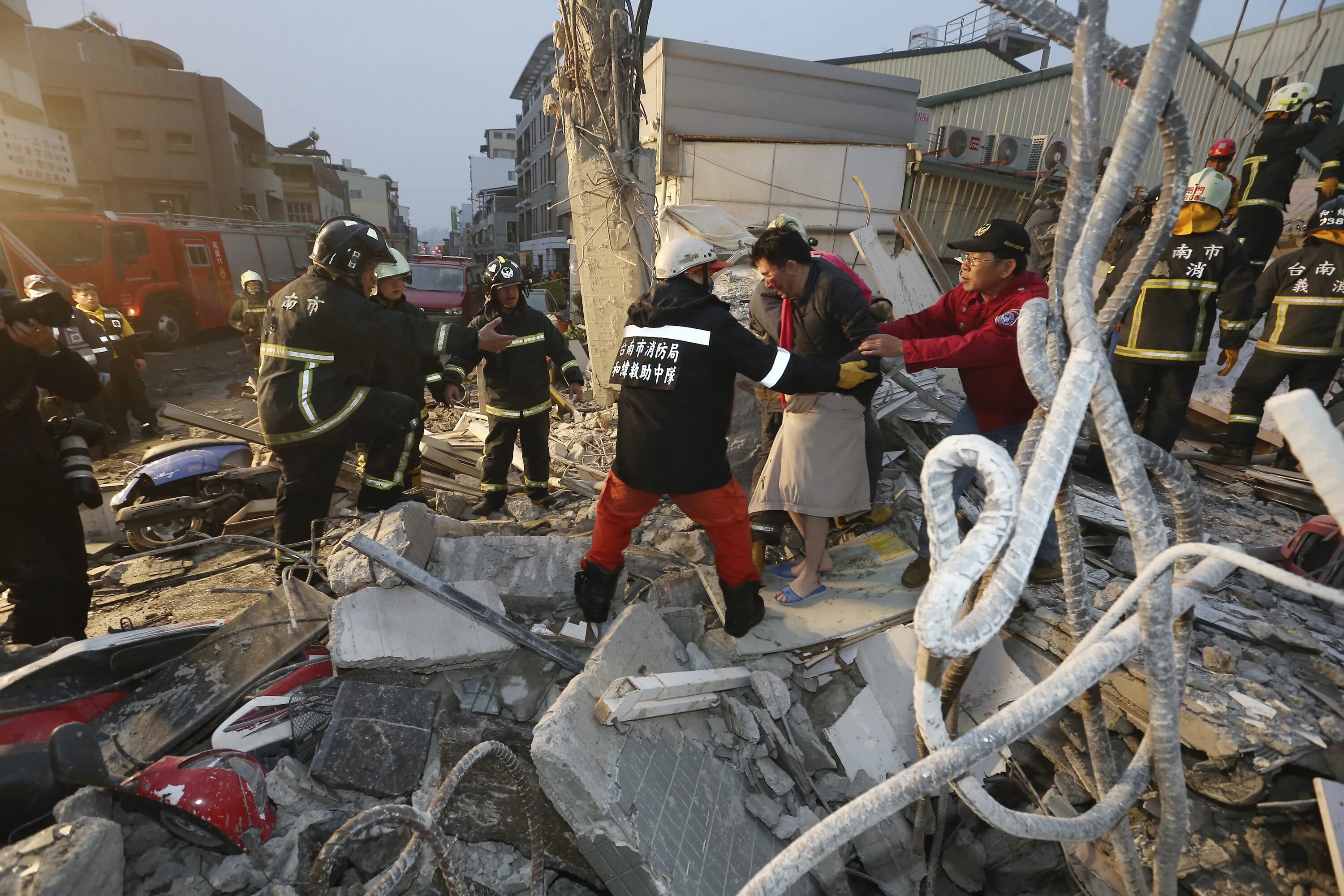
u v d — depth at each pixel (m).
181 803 1.78
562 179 24.83
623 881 1.83
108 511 4.53
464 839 2.11
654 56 9.15
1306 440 0.79
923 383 4.93
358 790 2.08
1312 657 2.34
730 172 8.66
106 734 2.15
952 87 14.34
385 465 3.66
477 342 3.16
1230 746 1.99
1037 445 1.15
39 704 2.13
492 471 4.36
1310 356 3.89
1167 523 3.49
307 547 3.38
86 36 26.94
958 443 0.90
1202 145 3.47
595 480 4.99
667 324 2.39
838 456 2.75
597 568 2.69
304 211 40.75
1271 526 3.48
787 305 2.99
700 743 2.38
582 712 2.02
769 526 3.07
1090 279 0.97
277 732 2.22
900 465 4.07
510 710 2.45
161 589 3.83
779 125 9.52
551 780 1.85
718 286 5.24
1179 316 3.73
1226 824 2.01
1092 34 0.91
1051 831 1.10
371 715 2.24
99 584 3.89
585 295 6.17
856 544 3.37
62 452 2.88
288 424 3.12
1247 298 3.60
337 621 2.43
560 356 4.43
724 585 2.68
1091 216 0.96
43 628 2.80
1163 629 1.04
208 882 1.81
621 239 5.71
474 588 2.75
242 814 1.85
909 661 2.74
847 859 2.45
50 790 1.76
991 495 0.87
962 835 2.48
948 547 0.97
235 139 29.86
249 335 8.91
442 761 2.16
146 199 27.70
